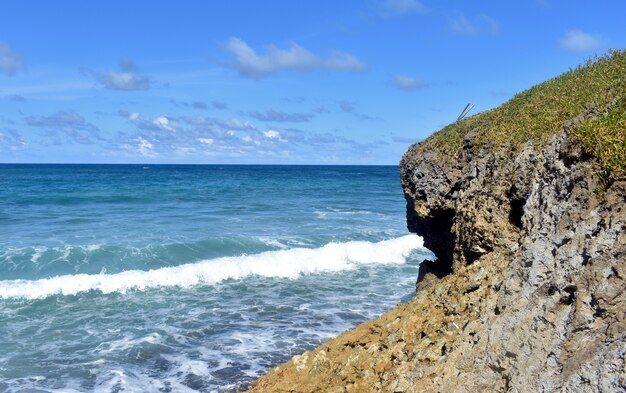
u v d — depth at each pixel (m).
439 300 9.95
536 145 10.59
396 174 142.25
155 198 54.16
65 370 14.66
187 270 24.31
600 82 11.98
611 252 6.36
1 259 25.86
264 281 24.36
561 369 6.13
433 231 17.72
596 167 7.45
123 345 16.42
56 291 21.33
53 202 48.53
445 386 7.49
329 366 9.76
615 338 5.69
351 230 37.78
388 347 9.47
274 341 16.89
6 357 15.37
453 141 16.38
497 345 7.19
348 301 21.38
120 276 22.94
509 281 7.95
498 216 10.95
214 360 15.47
